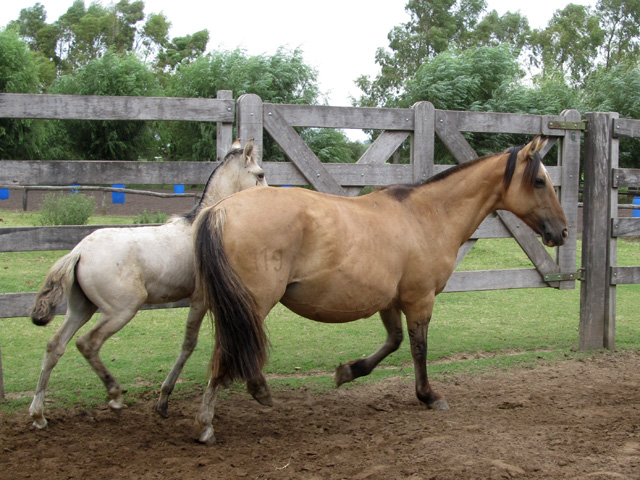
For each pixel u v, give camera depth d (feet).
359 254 11.94
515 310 26.16
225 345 10.77
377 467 10.07
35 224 41.96
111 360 17.53
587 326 19.94
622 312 26.07
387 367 17.63
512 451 10.84
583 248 20.08
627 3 140.05
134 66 70.18
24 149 68.39
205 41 147.23
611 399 14.71
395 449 11.09
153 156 76.48
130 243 12.25
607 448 11.07
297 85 61.36
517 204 14.53
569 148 19.95
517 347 19.97
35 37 167.73
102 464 10.48
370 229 12.37
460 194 14.23
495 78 58.95
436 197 13.99
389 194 13.50
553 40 134.31
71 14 166.61
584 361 18.54
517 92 57.06
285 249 11.16
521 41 135.54
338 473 10.05
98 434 12.09
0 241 14.12
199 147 60.85
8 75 68.64
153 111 15.44
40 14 172.24
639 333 22.21
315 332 21.79
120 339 20.18
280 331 21.80
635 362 18.54
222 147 16.31
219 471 10.14
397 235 12.89
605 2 142.41
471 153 18.90
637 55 131.85
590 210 19.86
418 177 18.30
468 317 24.56
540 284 20.03
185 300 16.48
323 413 13.73
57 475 9.96
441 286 14.05
